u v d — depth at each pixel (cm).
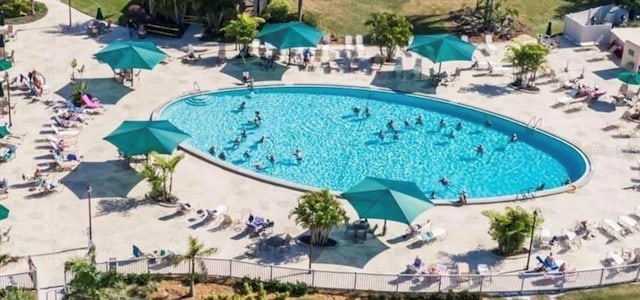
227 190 5381
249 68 7038
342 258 4806
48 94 6378
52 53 7031
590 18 8075
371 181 5038
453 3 8369
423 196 4975
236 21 7081
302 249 4859
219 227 4997
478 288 4588
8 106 5984
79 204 5128
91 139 5831
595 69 7319
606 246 5025
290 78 6931
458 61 7344
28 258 4525
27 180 5284
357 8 8162
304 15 7762
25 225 4903
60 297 4350
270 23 7588
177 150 5766
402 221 4766
